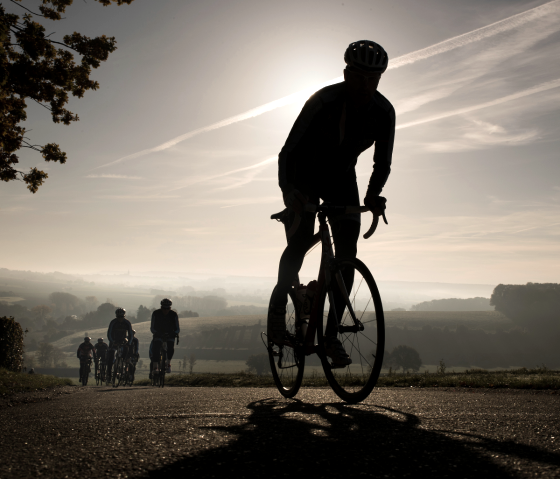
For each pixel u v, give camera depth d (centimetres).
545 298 14875
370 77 239
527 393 395
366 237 262
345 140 256
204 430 159
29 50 995
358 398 227
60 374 11456
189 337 12912
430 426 162
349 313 234
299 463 116
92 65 1068
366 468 111
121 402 320
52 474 110
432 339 11838
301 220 262
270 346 350
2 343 1151
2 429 187
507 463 111
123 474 109
